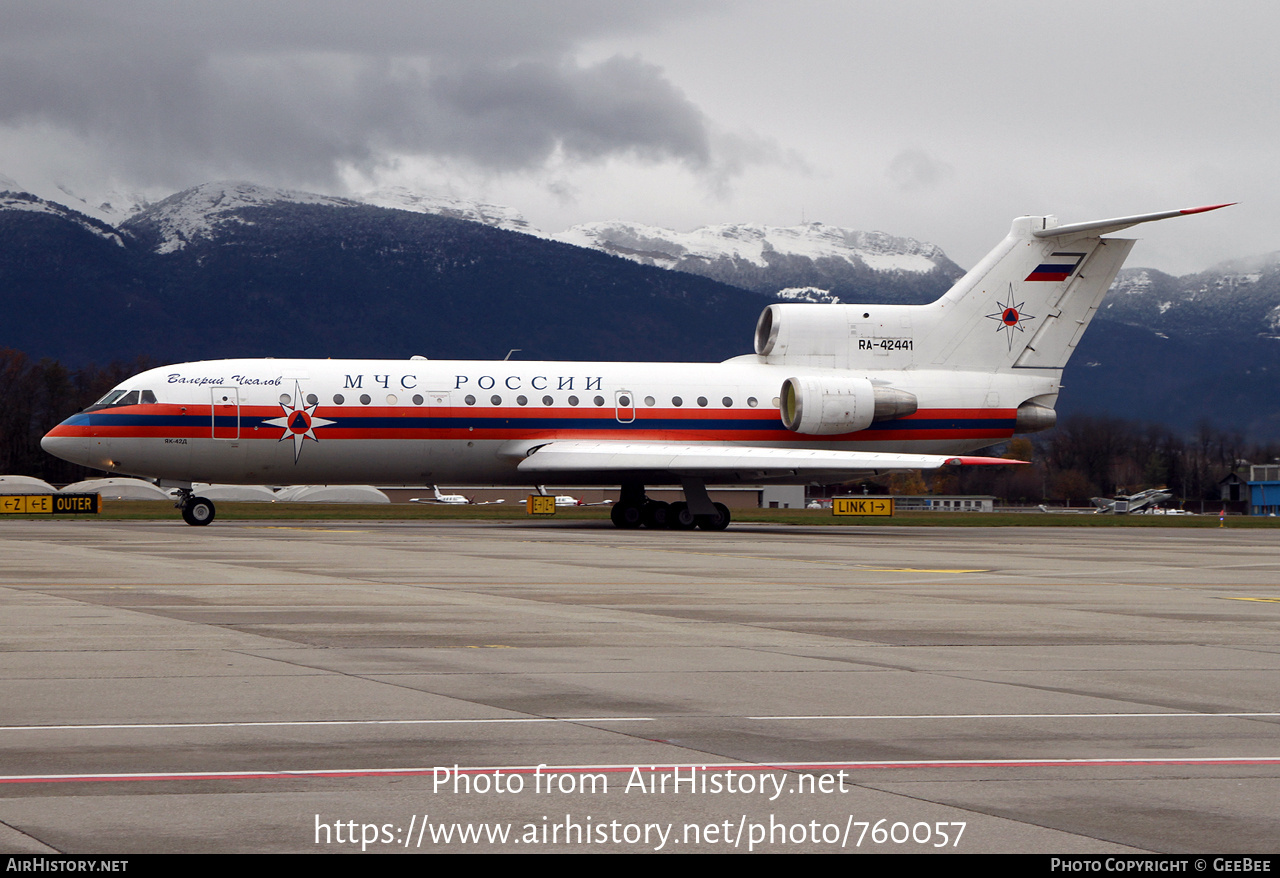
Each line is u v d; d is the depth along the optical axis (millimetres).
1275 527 96625
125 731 15523
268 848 11180
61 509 86875
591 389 71062
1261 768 14195
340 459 68062
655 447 69500
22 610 27594
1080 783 13484
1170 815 12344
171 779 13320
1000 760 14461
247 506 124625
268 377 67688
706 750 14820
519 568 40625
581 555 47375
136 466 66500
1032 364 76750
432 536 60375
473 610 28422
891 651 22859
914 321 75438
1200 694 18734
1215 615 29422
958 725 16312
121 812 12148
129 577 35750
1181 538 72250
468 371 70000
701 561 45094
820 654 22344
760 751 14789
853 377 74000
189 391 66688
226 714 16547
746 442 72750
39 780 13258
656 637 24281
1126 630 26406
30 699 17438
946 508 197500
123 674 19469
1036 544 62469
